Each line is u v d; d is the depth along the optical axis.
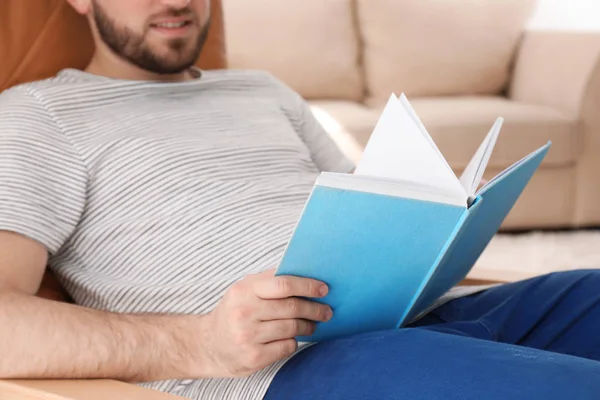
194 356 1.06
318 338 1.07
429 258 1.00
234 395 1.05
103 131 1.27
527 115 3.30
